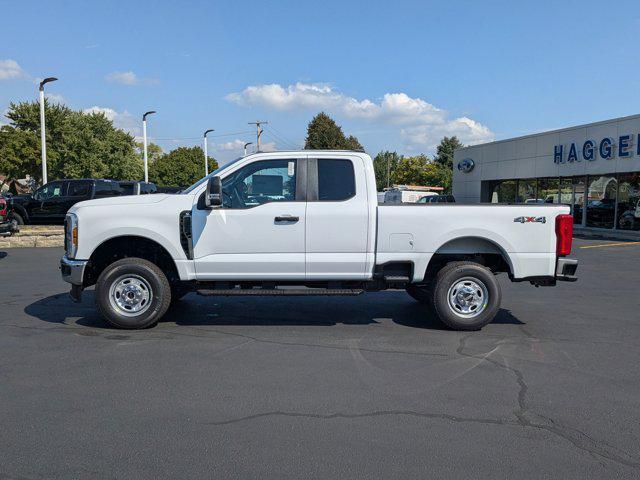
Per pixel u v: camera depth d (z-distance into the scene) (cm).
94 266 718
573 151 2550
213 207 664
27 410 429
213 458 353
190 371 525
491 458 355
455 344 627
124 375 512
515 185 3106
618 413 430
